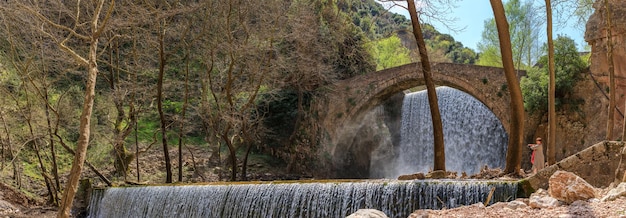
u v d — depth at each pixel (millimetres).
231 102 24734
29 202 21188
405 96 40250
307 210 13547
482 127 34719
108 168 27516
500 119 30031
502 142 33344
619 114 22453
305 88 35125
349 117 35438
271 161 35344
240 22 24109
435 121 16844
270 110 36562
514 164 15305
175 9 23016
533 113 28453
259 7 25594
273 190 14555
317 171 35094
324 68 31844
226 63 27750
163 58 23984
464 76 31516
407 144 39375
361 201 12531
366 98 35062
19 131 24391
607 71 22984
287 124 36250
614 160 9867
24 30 20688
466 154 35594
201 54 27969
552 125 16828
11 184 21938
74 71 23531
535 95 28125
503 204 9062
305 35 27781
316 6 30734
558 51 27891
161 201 17750
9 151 23656
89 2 22562
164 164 31000
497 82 30391
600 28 22875
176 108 34000
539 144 16156
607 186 9875
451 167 36438
